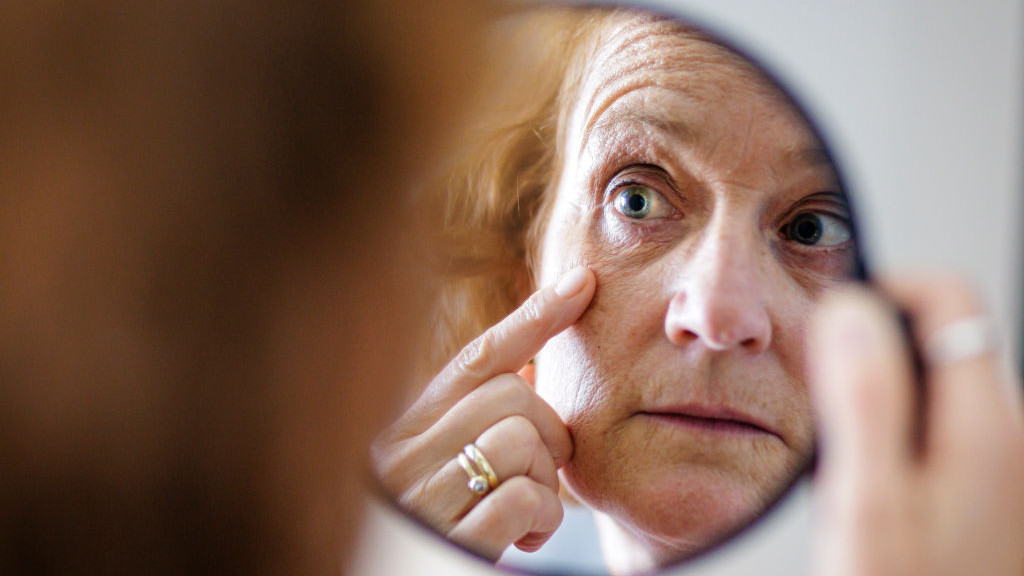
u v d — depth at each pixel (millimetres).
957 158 1767
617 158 927
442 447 905
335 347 427
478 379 908
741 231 909
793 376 864
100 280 378
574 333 933
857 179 903
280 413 416
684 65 923
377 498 789
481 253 860
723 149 925
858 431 576
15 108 368
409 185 442
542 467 932
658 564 932
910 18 1714
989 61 1751
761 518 884
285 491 427
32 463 386
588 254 926
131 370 385
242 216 385
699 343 892
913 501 565
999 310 1755
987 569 557
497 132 805
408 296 473
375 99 400
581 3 887
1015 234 1769
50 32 368
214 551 412
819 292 878
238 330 397
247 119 378
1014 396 594
